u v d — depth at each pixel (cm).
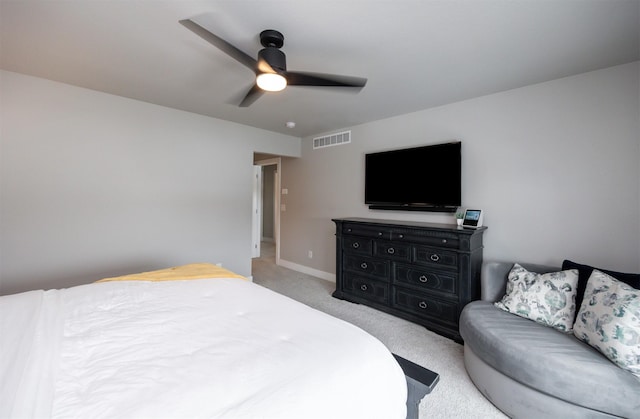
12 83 242
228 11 158
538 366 155
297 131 436
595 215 228
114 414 73
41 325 113
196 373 89
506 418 167
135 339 109
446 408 175
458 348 244
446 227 270
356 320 296
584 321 169
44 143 258
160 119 326
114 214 298
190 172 352
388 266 305
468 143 294
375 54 204
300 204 487
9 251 246
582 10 154
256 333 116
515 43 189
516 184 265
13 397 74
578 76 234
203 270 205
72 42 192
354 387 90
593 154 229
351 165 405
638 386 136
